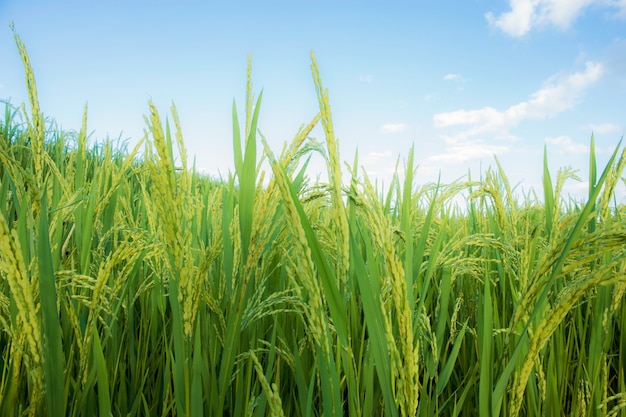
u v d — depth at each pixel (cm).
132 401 159
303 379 128
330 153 82
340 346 97
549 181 160
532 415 138
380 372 94
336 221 88
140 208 241
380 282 122
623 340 178
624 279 76
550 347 145
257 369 81
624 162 126
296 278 168
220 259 146
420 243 139
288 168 117
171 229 86
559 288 182
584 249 82
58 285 113
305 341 153
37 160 122
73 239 171
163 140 81
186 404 101
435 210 153
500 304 200
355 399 105
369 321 93
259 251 105
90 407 125
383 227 82
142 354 175
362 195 104
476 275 180
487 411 108
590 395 142
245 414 121
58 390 90
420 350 139
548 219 159
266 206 105
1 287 141
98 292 106
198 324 108
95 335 104
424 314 130
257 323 149
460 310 217
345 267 90
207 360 117
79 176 167
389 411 94
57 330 90
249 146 106
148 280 189
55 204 167
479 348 148
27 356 90
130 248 110
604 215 130
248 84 118
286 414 149
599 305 144
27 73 116
